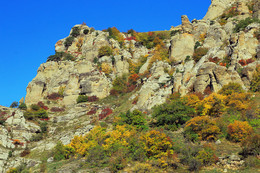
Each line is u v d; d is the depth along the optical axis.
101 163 45.53
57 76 92.75
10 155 59.31
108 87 87.50
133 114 58.47
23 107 79.62
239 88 57.47
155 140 45.12
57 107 82.50
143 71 90.62
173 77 71.81
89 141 53.19
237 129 44.31
